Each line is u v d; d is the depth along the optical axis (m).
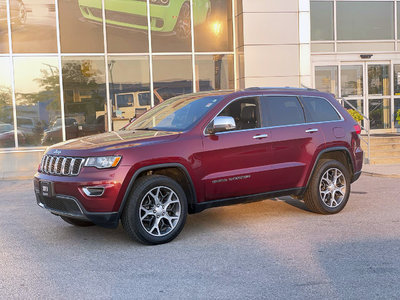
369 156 12.84
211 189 5.72
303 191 6.52
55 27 14.85
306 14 14.99
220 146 5.77
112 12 15.12
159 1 15.36
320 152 6.57
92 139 5.83
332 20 16.59
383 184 9.56
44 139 14.91
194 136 5.65
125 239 5.75
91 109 15.13
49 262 4.93
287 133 6.31
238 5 15.24
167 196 5.51
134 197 5.24
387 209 7.06
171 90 15.55
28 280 4.38
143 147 5.33
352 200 7.89
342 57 16.58
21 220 7.09
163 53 15.45
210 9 15.68
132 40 15.27
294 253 4.97
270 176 6.14
